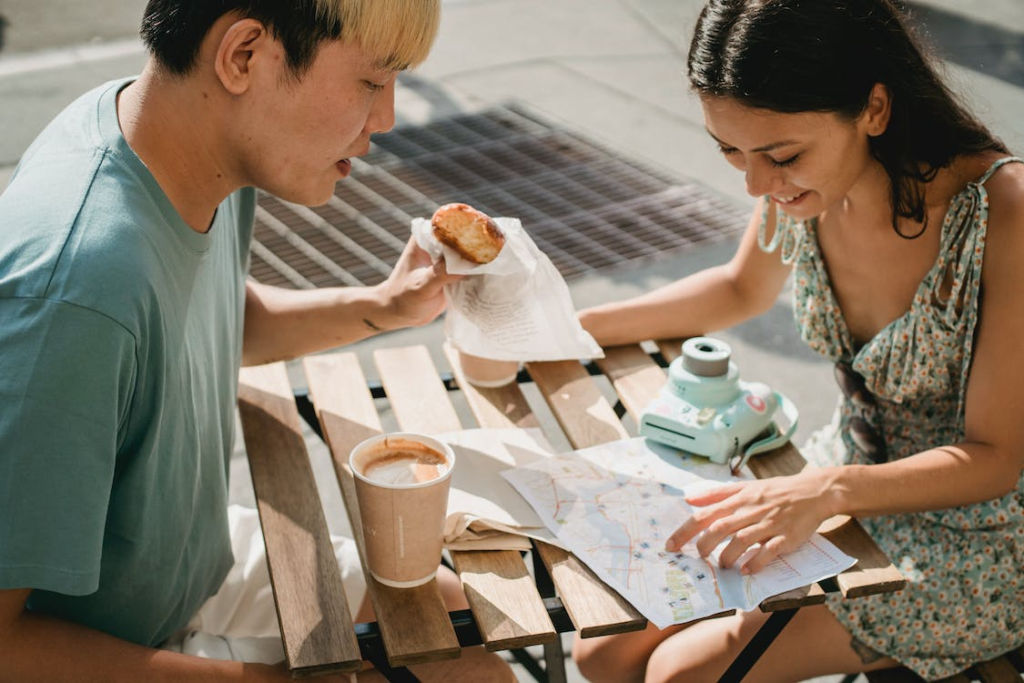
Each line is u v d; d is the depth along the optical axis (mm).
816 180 1646
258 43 1255
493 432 1777
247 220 1763
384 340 3490
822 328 1987
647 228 4227
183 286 1366
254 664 1371
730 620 1768
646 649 1865
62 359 1162
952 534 1766
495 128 5090
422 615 1393
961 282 1689
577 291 3768
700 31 1605
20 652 1265
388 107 1391
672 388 1765
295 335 1869
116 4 6418
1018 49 6000
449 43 6105
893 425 1903
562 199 4441
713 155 4887
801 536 1499
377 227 4164
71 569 1187
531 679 2279
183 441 1398
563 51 6051
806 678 1776
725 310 2074
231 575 1700
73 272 1183
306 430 3125
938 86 1686
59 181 1262
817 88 1544
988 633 1729
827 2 1540
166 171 1344
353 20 1242
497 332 1751
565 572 1452
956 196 1690
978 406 1672
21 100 5043
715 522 1501
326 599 1426
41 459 1160
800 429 3143
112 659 1307
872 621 1729
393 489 1340
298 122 1313
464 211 1646
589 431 1805
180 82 1307
